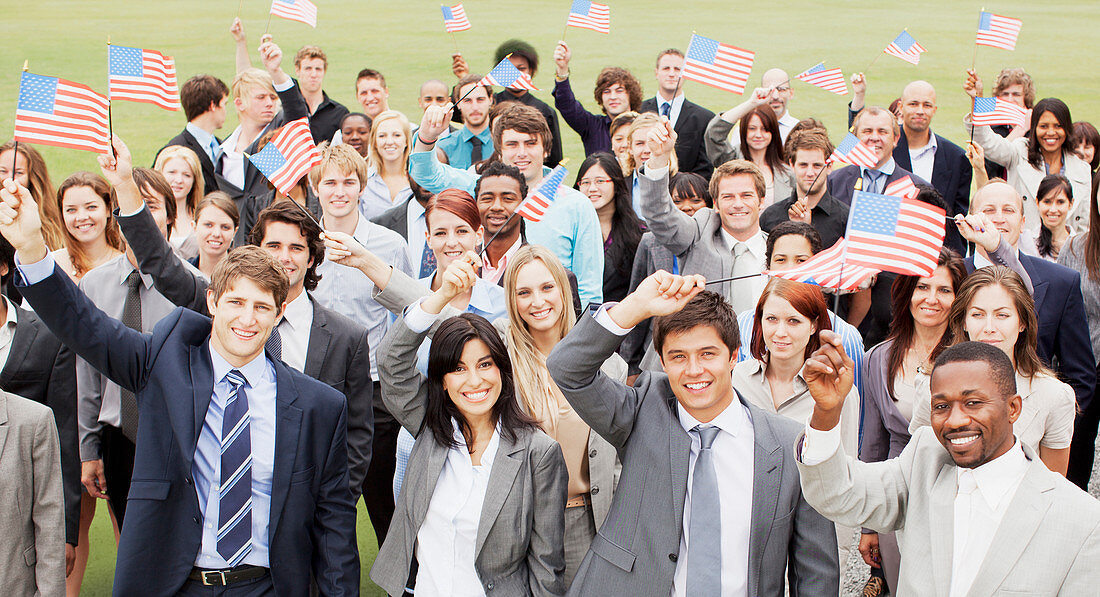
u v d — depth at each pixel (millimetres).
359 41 24422
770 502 3662
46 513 4055
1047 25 26484
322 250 5289
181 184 7531
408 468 4254
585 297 6641
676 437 3748
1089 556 2980
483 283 5578
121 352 4070
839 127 17844
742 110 8539
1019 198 6129
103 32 24391
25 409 4027
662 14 28641
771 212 7648
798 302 4754
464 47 23781
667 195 6449
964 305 4582
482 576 4059
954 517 3193
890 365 5066
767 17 28141
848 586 5703
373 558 6195
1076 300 5562
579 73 21453
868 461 5199
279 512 4082
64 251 6105
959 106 19156
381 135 8086
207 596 4039
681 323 3639
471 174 7668
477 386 4078
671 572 3676
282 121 9828
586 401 3699
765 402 5012
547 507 4117
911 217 3695
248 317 3998
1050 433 4504
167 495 3975
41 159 6703
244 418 4094
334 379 5148
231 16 26609
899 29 26219
